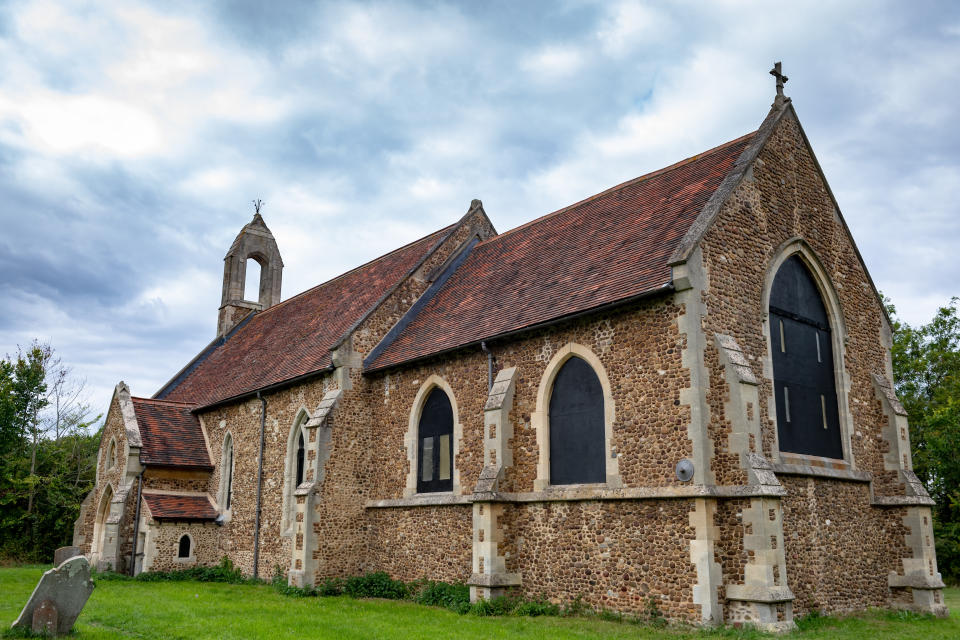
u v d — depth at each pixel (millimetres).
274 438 24000
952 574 30141
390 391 21266
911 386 34438
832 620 14609
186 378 34062
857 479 16984
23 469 37969
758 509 13219
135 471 25594
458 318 20797
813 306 17797
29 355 38719
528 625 13914
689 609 13398
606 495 15031
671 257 14961
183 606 16609
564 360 16625
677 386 14266
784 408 15977
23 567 29516
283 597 19062
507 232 24984
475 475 18000
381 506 20562
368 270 29094
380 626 13836
